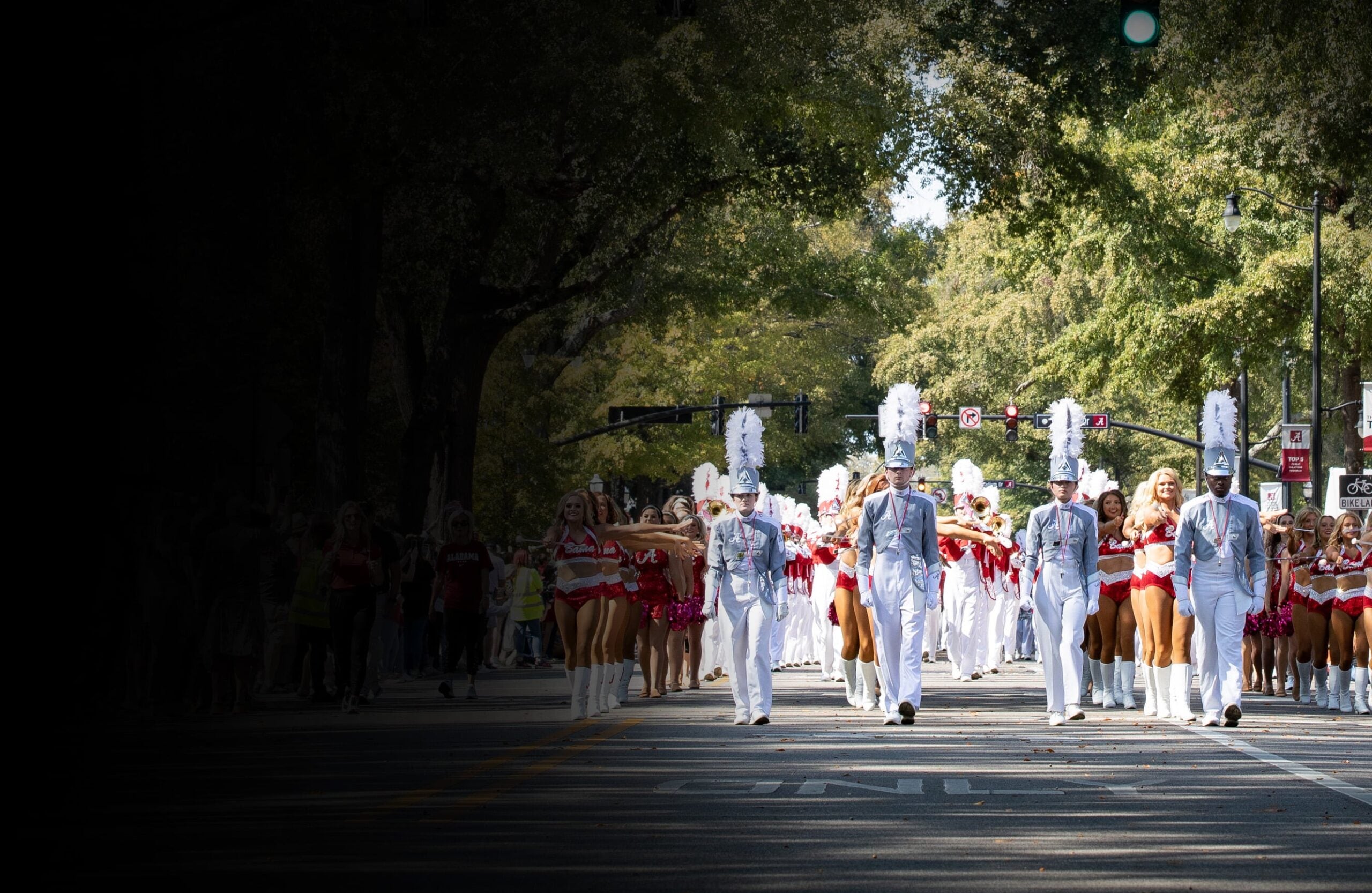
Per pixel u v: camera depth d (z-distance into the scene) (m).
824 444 87.00
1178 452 70.94
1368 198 40.47
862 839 10.10
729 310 52.03
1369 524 20.92
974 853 9.56
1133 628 21.05
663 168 34.78
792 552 31.47
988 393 78.75
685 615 24.00
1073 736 16.86
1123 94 39.72
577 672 18.92
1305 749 15.52
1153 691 19.67
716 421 51.69
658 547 19.31
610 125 31.02
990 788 12.53
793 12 33.09
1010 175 38.84
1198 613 18.45
